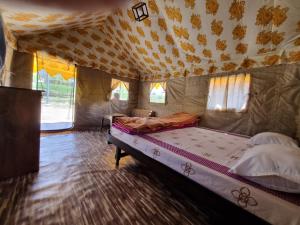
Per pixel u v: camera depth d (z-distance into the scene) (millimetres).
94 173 2113
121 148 2314
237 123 2809
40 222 1247
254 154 1131
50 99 4965
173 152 1631
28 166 1935
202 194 1294
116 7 3012
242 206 1047
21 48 3316
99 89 4660
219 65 3057
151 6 2744
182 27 2734
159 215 1451
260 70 2514
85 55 4246
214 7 2180
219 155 1580
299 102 2141
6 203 1414
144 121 2572
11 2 1845
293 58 2166
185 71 3797
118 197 1659
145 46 3840
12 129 1780
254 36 2268
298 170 908
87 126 4551
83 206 1473
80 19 3141
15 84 3305
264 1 1861
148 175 2178
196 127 3199
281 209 886
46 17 2510
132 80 5406
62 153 2670
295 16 1814
